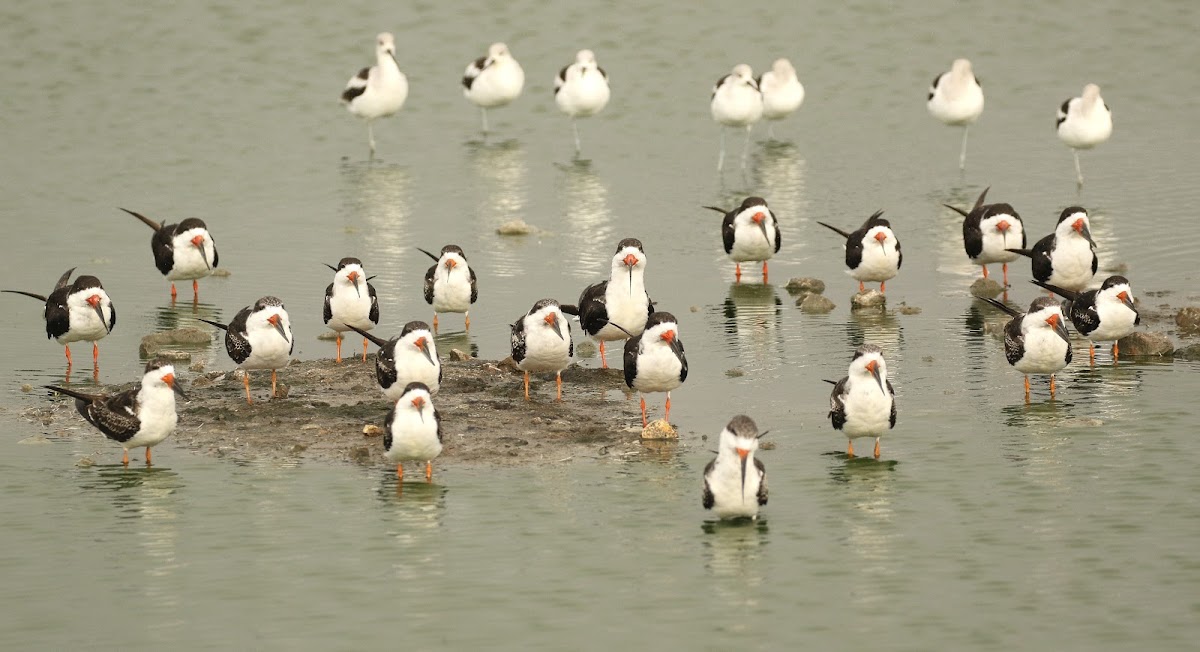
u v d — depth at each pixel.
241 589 17.08
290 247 33.72
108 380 24.64
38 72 49.88
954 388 23.33
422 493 19.55
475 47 52.81
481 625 16.14
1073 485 19.39
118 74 49.91
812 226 34.75
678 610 16.38
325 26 54.12
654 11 54.78
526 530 18.41
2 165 41.34
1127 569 17.03
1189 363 24.19
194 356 26.00
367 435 21.58
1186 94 46.69
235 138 44.44
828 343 26.05
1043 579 16.88
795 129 45.09
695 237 34.03
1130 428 21.30
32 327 28.09
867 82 49.03
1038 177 38.56
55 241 34.38
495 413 22.52
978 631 15.77
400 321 27.97
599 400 23.19
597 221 35.50
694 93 48.53
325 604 16.70
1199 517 18.30
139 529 18.69
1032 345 21.94
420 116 47.56
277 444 21.39
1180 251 31.14
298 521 18.81
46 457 21.12
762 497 18.20
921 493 19.31
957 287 29.70
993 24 53.19
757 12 54.47
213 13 54.81
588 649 15.55
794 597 16.61
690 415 22.39
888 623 15.98
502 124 46.69
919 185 38.31
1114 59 50.03
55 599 16.89
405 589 17.02
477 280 30.72
